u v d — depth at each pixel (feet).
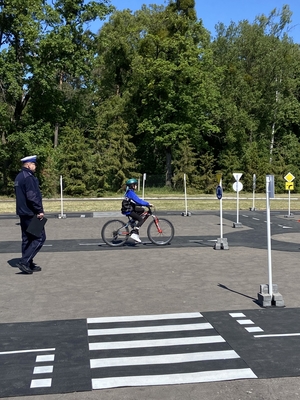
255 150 172.65
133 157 165.48
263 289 25.30
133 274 32.94
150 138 170.81
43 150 130.72
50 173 139.95
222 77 172.55
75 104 143.02
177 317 22.86
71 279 31.42
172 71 157.58
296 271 33.99
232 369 16.63
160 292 27.81
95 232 58.23
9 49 124.47
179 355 17.97
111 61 184.96
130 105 172.76
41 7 124.47
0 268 35.47
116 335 20.27
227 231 59.57
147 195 144.87
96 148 161.99
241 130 175.11
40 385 15.43
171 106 159.84
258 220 74.02
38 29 123.13
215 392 14.96
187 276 32.24
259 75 185.57
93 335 20.30
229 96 179.52
